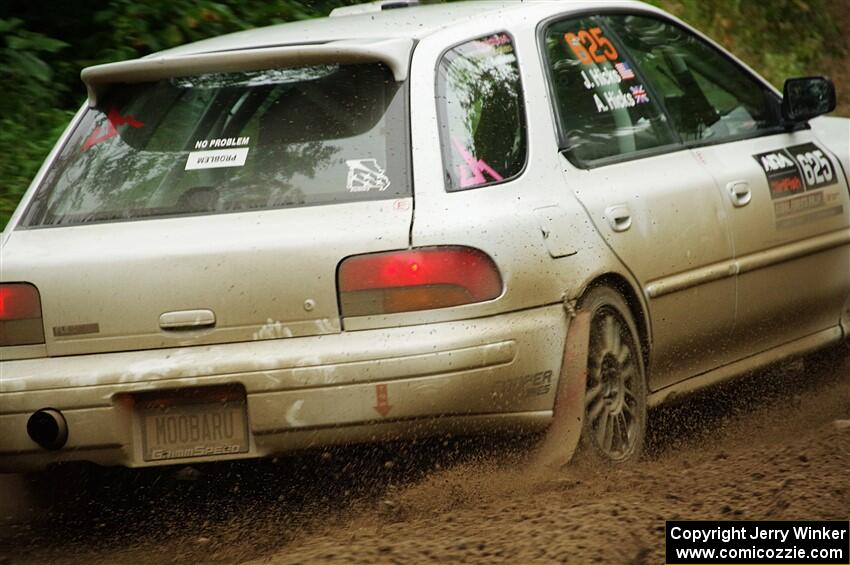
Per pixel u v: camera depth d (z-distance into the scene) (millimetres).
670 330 10914
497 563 7793
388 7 11852
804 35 33594
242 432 9047
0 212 14820
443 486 9508
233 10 18953
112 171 9852
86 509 10438
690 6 30328
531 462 9695
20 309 9289
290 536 9453
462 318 9047
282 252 9039
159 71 10086
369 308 9000
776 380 13477
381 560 7977
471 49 10125
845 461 9320
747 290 11773
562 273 9656
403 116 9508
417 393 8930
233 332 9055
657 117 11562
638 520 8375
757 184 12000
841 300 13148
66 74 17859
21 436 9211
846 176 13180
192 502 10344
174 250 9148
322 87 9758
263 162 9555
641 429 10547
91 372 9102
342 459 9578
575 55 11023
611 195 10414
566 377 9672
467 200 9312
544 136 10188
